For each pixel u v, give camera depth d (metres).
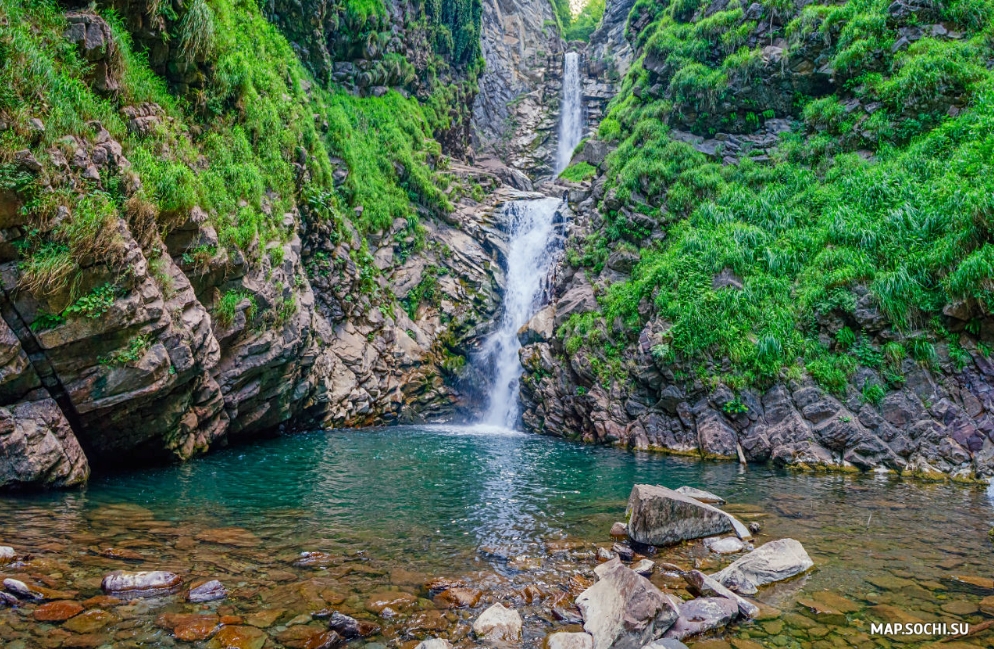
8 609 4.21
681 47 22.45
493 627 4.32
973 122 14.98
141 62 11.31
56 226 8.02
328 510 7.96
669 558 6.09
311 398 16.23
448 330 22.47
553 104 38.75
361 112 24.44
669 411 14.99
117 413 9.39
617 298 17.67
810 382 13.20
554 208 24.89
